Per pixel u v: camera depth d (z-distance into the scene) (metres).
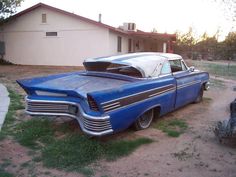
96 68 5.99
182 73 6.74
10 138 4.79
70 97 4.77
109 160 4.04
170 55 6.68
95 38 18.98
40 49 20.42
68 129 5.21
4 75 13.92
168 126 5.70
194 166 3.92
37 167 3.79
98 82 5.29
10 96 8.11
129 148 4.44
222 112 7.01
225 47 38.38
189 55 40.94
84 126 4.31
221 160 4.12
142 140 4.77
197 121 6.14
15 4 20.19
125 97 4.54
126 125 4.71
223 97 9.30
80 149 4.26
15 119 5.82
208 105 7.83
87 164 3.90
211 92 10.41
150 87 5.15
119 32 20.06
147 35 22.03
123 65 5.52
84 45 19.31
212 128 5.57
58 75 5.90
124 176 3.62
